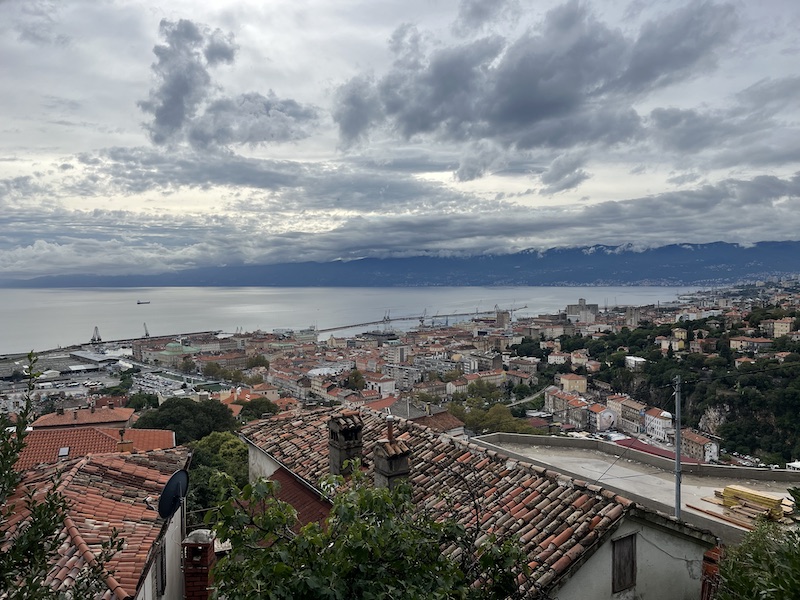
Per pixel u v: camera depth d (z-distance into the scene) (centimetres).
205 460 4028
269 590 600
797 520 1170
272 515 688
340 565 641
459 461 1552
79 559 1052
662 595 1248
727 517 1895
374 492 709
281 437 2072
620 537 1187
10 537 659
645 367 15075
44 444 3291
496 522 1230
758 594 780
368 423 1995
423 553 709
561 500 1262
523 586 952
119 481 1537
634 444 3222
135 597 990
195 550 1318
